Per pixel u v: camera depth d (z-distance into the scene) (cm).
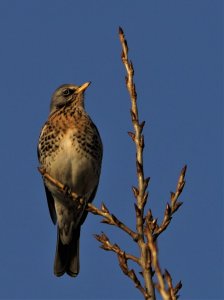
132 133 756
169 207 739
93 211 777
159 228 730
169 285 616
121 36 800
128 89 776
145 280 680
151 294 672
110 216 765
